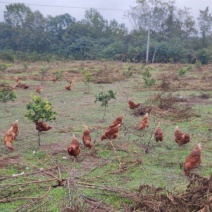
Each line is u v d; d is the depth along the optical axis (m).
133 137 8.62
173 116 10.98
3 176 5.90
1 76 22.52
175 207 4.20
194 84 19.30
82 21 66.12
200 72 27.97
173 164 6.69
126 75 23.67
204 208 4.09
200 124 10.07
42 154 7.23
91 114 11.55
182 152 7.50
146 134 8.97
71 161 6.79
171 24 59.50
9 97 12.31
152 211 4.30
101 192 5.31
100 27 64.56
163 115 11.09
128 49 49.31
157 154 7.33
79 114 11.55
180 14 59.88
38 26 64.31
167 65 38.06
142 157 7.09
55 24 64.25
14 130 8.23
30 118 7.86
